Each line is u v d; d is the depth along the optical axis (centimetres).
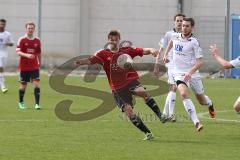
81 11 11694
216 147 3462
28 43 5428
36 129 4119
